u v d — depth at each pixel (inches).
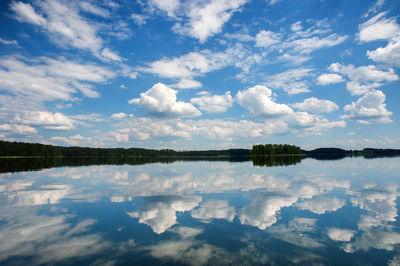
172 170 1504.7
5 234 345.4
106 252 284.4
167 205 513.3
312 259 263.1
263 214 435.5
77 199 585.3
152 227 371.9
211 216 427.5
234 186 766.5
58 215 444.1
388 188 701.9
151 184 840.9
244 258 266.4
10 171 1451.8
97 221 405.7
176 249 291.1
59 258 269.6
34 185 836.0
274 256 271.1
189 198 583.8
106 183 877.2
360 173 1165.1
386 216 417.1
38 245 305.9
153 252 283.4
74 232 352.8
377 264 251.4
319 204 506.0
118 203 537.6
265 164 2091.5
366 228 358.3
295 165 1888.5
